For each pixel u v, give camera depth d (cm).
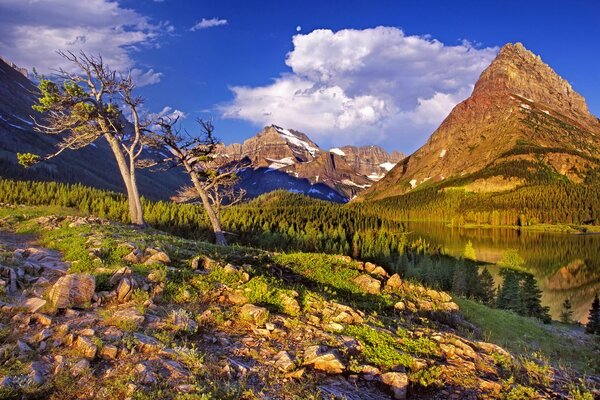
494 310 2409
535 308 6419
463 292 6606
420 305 1527
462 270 7275
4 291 983
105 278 1129
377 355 898
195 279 1257
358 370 823
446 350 991
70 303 959
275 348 888
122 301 1036
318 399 692
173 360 755
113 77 2916
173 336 853
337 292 1473
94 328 848
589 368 1455
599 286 9812
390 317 1284
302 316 1106
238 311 1076
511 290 6250
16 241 1761
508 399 770
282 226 11606
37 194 7956
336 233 12131
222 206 3597
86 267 1239
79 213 3047
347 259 1827
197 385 668
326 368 812
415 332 1116
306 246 10206
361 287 1553
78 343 766
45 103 2767
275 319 1052
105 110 2917
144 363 727
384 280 1688
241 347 873
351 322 1111
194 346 845
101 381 665
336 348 903
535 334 2036
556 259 12975
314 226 13175
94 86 2927
